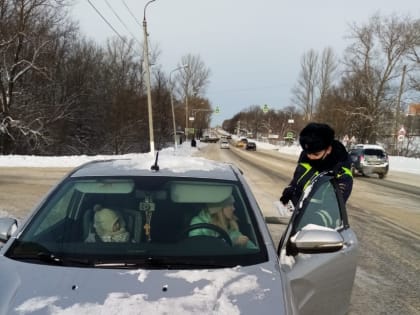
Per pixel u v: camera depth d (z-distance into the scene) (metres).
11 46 33.16
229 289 2.29
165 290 2.25
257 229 2.96
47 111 35.94
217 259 2.63
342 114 58.59
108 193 3.20
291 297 2.35
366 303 5.01
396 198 14.91
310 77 81.75
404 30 52.62
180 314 2.06
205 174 3.47
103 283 2.30
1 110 32.22
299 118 108.44
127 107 44.41
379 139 55.44
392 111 53.72
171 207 3.08
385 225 9.84
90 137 43.59
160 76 59.62
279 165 31.95
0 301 2.16
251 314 2.10
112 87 46.28
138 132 46.25
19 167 21.42
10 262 2.57
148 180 3.32
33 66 32.50
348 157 4.21
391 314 4.71
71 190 3.26
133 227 2.93
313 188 3.21
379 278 5.95
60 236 2.85
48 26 35.47
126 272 2.44
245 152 60.59
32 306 2.09
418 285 5.70
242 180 3.52
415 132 56.28
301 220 3.12
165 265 2.56
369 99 54.81
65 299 2.15
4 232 2.98
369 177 24.44
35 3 32.66
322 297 2.93
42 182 15.33
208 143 105.56
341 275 3.10
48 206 3.14
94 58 46.84
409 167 34.16
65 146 39.56
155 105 55.12
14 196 11.86
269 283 2.39
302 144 4.13
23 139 34.16
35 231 2.90
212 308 2.12
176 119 80.12
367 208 12.36
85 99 42.47
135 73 51.59
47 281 2.32
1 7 32.03
